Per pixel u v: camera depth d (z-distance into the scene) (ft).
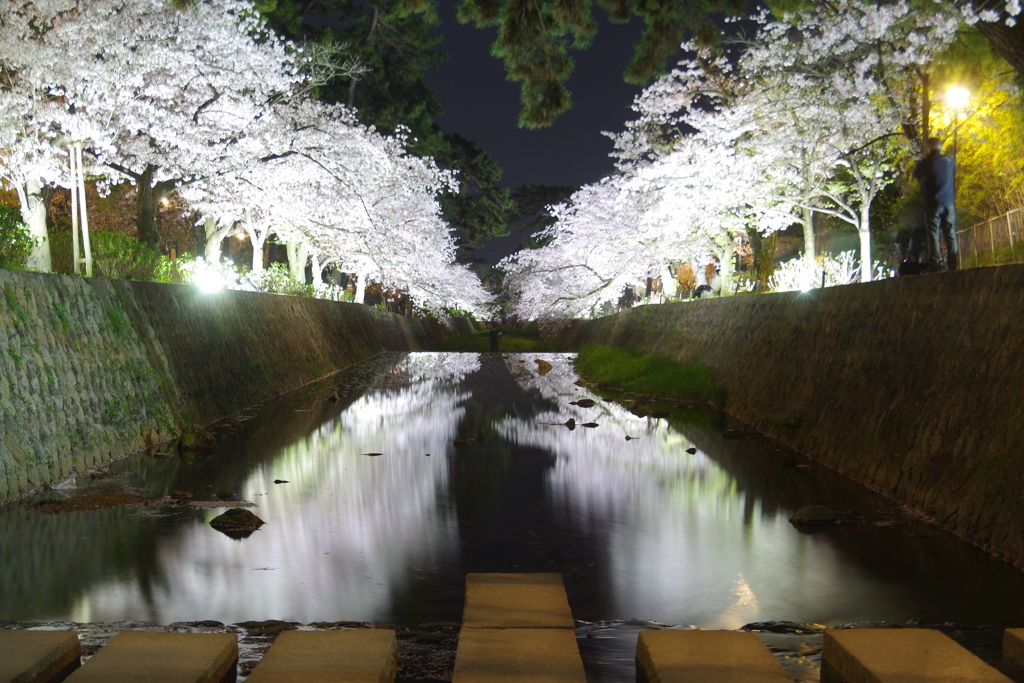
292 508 28.25
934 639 12.32
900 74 55.88
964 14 31.71
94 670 11.50
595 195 111.96
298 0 114.52
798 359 43.04
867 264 60.08
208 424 47.70
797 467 34.91
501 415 53.42
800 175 63.05
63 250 54.13
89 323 37.24
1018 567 20.57
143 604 18.39
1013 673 12.23
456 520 26.68
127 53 54.60
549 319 135.54
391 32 127.75
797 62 62.03
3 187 56.70
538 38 29.30
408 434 45.14
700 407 56.18
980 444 23.94
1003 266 24.89
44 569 21.08
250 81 68.90
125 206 104.22
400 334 150.51
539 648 12.60
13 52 49.32
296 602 18.60
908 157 60.08
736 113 65.10
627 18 31.37
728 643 12.56
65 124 49.57
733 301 59.82
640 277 120.16
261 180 76.28
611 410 55.93
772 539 24.31
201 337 51.90
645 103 80.43
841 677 12.10
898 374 30.89
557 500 29.66
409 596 19.11
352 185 83.87
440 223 130.52
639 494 30.58
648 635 12.94
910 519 25.86
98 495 29.55
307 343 81.56
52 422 31.99
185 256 73.92
